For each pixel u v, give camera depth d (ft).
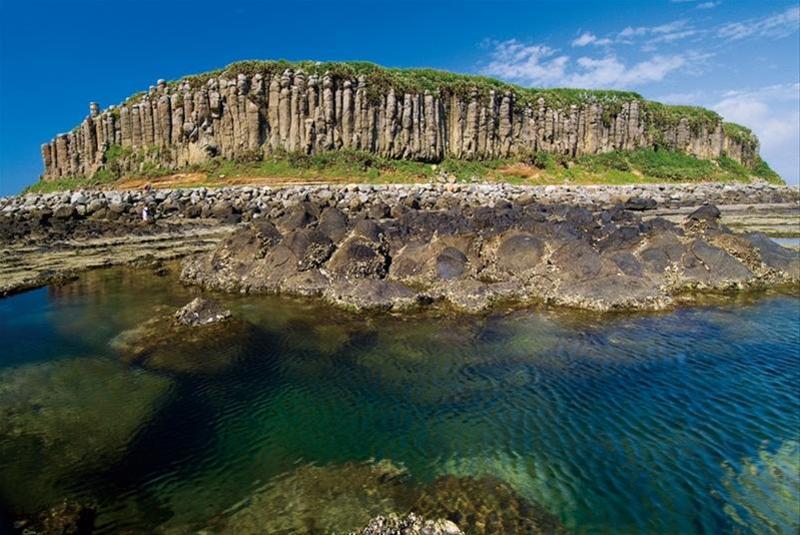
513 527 25.21
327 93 185.06
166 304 60.80
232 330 51.21
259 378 41.11
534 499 27.22
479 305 57.72
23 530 24.56
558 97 228.43
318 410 36.22
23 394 38.11
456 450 31.48
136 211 132.87
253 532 24.85
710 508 26.68
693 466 29.99
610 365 43.47
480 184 170.19
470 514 26.08
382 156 191.72
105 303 61.36
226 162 181.78
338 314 56.44
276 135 185.98
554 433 33.24
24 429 33.45
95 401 37.17
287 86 184.85
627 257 67.10
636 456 30.89
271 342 48.55
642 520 25.80
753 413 35.86
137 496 27.37
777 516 26.13
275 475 29.19
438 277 66.03
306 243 68.74
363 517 25.82
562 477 28.99
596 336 50.03
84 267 79.51
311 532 24.82
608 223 84.53
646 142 240.53
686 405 36.88
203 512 26.21
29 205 140.97
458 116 204.03
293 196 141.69
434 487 28.14
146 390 38.86
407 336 49.88
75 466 29.78
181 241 102.53
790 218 135.85
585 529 25.14
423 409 36.37
